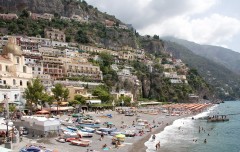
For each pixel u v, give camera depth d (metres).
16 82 123.62
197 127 126.44
